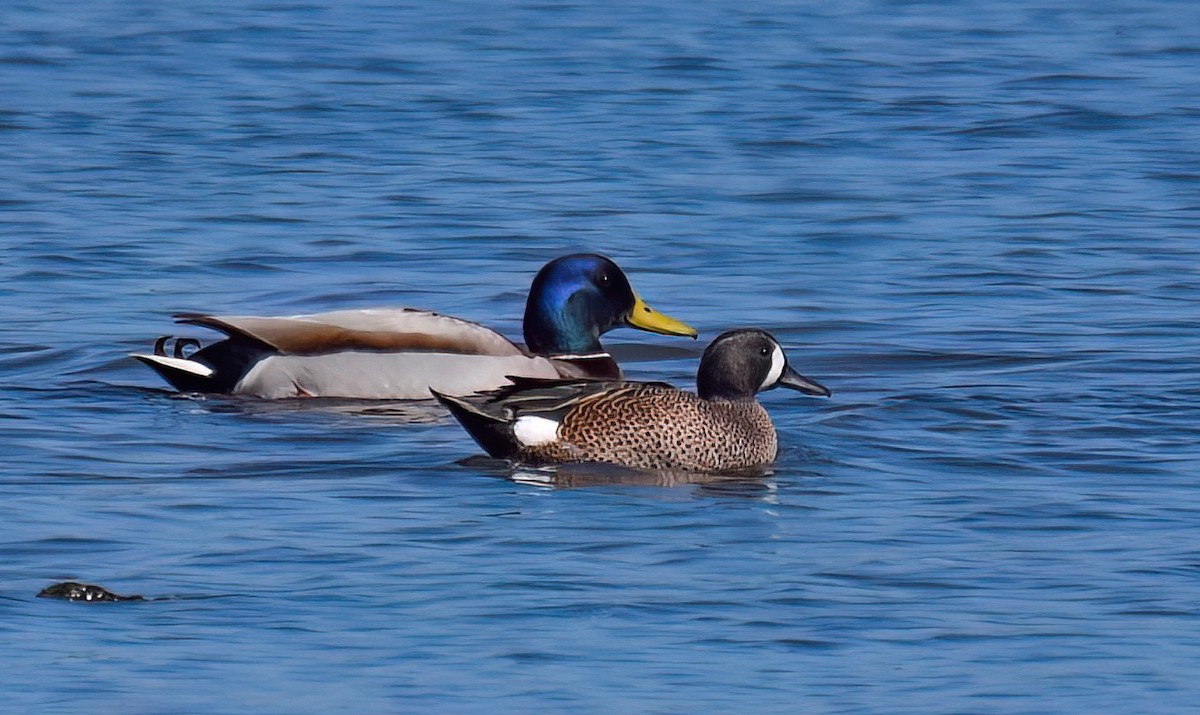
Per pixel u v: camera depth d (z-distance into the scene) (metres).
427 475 13.80
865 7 45.81
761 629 10.01
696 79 35.34
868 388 16.77
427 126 30.66
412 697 8.96
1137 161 27.86
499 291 20.72
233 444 14.91
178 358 17.06
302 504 12.73
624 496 13.16
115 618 10.08
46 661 9.40
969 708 8.88
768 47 39.38
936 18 43.88
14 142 28.83
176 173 26.67
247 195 25.23
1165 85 34.59
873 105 32.56
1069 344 18.20
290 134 29.86
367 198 25.17
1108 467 13.84
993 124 30.70
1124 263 21.73
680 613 10.28
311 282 20.95
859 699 8.99
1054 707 8.88
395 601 10.44
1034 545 11.70
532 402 14.30
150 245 22.41
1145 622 10.14
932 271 21.44
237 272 21.30
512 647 9.68
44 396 16.53
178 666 9.35
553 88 34.31
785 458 14.42
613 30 41.84
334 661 9.45
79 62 36.78
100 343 18.47
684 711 8.82
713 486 13.54
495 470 14.02
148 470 13.84
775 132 30.09
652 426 14.11
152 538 11.72
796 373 14.85
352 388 17.14
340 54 38.19
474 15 44.25
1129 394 16.25
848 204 24.97
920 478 13.66
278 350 17.17
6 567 11.01
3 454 14.26
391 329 17.50
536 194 25.45
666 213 24.44
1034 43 39.94
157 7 45.00
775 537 11.93
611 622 10.11
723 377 14.54
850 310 19.77
